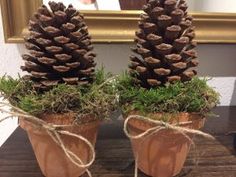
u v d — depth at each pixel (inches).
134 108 15.3
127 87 16.6
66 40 14.4
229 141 21.3
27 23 22.7
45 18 14.4
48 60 14.6
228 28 24.1
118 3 22.9
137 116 14.7
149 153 16.2
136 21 23.0
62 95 14.5
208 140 21.4
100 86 16.1
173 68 15.2
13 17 22.6
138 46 15.6
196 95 15.4
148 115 14.9
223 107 26.8
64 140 15.2
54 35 14.5
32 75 15.5
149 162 16.6
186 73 15.7
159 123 14.5
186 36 15.3
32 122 14.8
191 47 15.9
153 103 15.0
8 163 18.5
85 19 22.6
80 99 14.9
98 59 24.6
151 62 15.0
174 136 15.2
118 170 17.9
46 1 22.6
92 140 16.8
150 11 14.9
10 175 17.2
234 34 24.2
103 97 15.4
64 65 14.9
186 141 16.0
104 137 22.1
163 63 15.2
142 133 15.1
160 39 14.7
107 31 23.0
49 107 14.4
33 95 15.1
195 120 15.6
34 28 14.9
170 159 16.2
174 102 14.8
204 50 25.3
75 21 14.7
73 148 15.7
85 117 15.1
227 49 25.5
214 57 25.6
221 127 23.3
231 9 24.0
